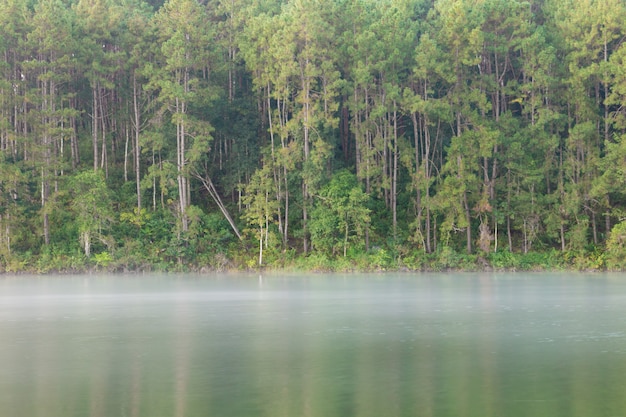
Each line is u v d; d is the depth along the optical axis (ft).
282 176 262.06
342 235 250.98
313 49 247.70
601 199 244.42
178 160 255.91
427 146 257.55
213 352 77.97
